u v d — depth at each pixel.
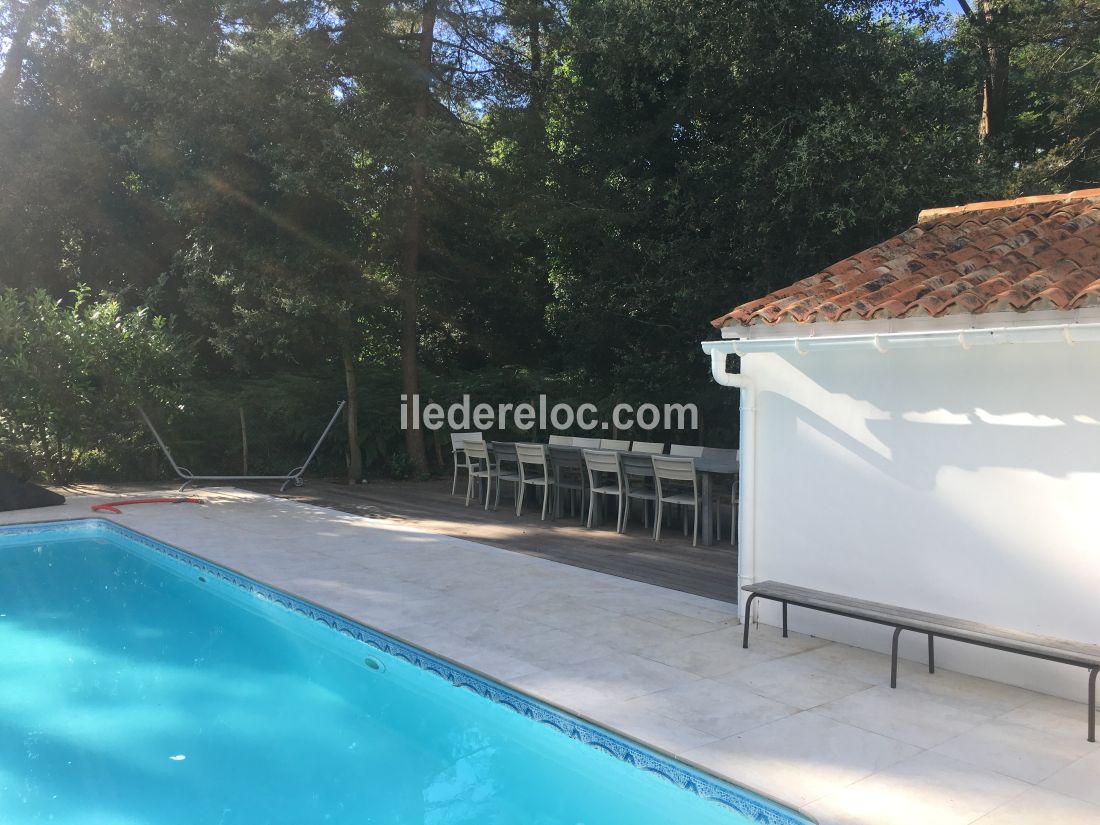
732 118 11.59
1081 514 3.88
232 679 4.92
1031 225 5.38
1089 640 3.86
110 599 6.67
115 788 3.55
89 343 10.74
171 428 12.41
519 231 12.59
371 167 11.16
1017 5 14.23
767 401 5.20
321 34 11.21
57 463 12.12
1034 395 4.02
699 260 11.93
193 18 11.26
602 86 12.44
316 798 3.50
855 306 4.48
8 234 13.82
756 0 10.14
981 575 4.22
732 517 7.80
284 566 6.95
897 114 10.30
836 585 4.84
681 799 3.33
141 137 11.55
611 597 5.97
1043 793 3.06
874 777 3.19
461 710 4.47
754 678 4.32
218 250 11.49
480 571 6.78
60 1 13.37
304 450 13.91
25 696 4.63
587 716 3.79
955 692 4.10
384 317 13.44
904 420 4.50
